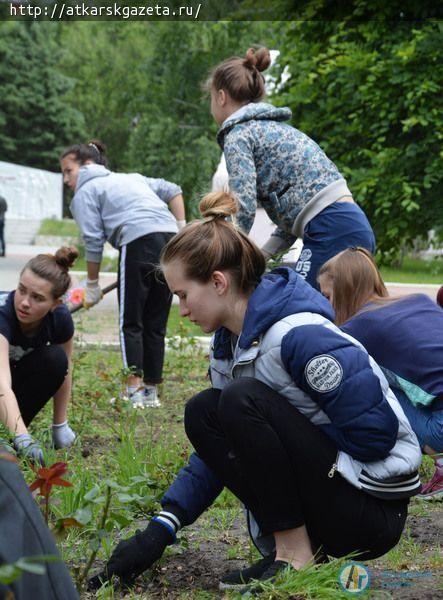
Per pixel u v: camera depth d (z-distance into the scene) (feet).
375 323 13.52
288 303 9.61
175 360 27.91
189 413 10.32
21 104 144.05
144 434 18.74
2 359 14.39
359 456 9.45
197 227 9.77
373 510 9.67
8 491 6.36
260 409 9.47
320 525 9.77
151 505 10.89
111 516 9.75
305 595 9.34
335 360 9.25
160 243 21.24
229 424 9.51
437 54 32.83
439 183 33.86
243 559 11.39
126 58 116.78
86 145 22.20
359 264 13.79
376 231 34.73
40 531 6.42
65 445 16.49
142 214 21.29
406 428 9.75
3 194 131.23
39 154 148.05
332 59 35.60
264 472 9.53
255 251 9.82
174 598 10.05
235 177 16.56
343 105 35.01
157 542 10.27
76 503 12.34
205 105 91.76
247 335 9.53
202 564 11.20
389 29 35.53
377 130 34.32
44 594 6.35
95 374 24.95
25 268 14.58
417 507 13.84
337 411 9.27
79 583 9.83
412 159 33.63
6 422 13.55
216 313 9.78
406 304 13.79
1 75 144.56
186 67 90.07
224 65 17.30
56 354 15.57
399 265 87.56
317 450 9.50
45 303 14.57
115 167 157.99
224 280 9.67
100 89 115.85
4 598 5.99
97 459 16.43
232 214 10.00
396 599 9.73
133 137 99.45
